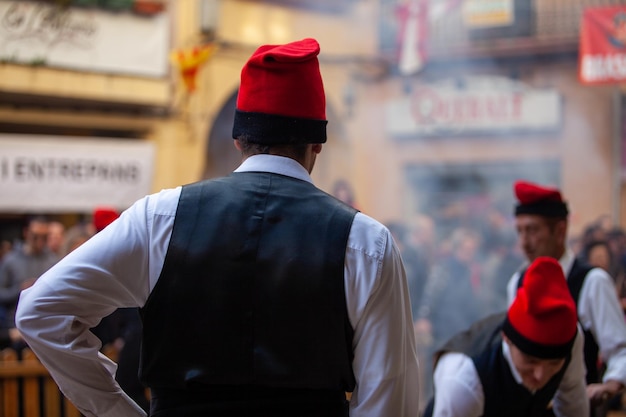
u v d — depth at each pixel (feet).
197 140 28.43
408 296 4.92
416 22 31.99
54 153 22.39
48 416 13.07
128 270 4.55
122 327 12.61
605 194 31.71
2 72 24.44
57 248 19.33
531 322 6.84
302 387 4.53
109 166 23.03
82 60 25.63
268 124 4.78
